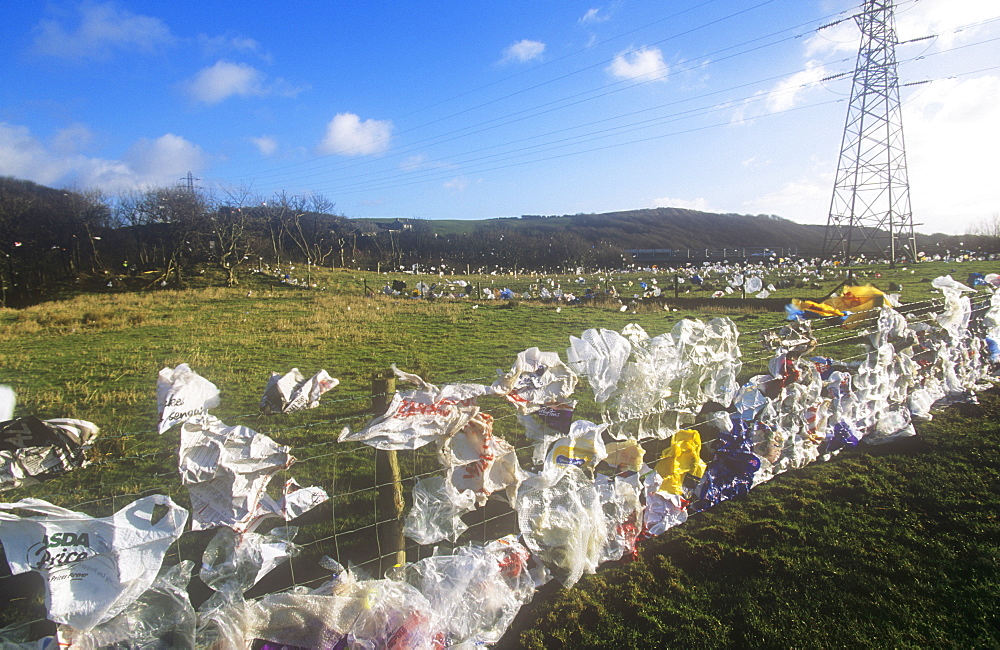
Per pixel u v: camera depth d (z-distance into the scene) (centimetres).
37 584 419
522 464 644
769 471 616
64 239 4834
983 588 444
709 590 453
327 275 4678
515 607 404
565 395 467
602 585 460
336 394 1010
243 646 321
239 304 2750
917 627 408
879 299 1398
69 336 1750
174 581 330
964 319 880
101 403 970
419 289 3250
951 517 545
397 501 426
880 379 714
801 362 636
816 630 407
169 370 344
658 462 536
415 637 339
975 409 829
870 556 490
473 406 422
